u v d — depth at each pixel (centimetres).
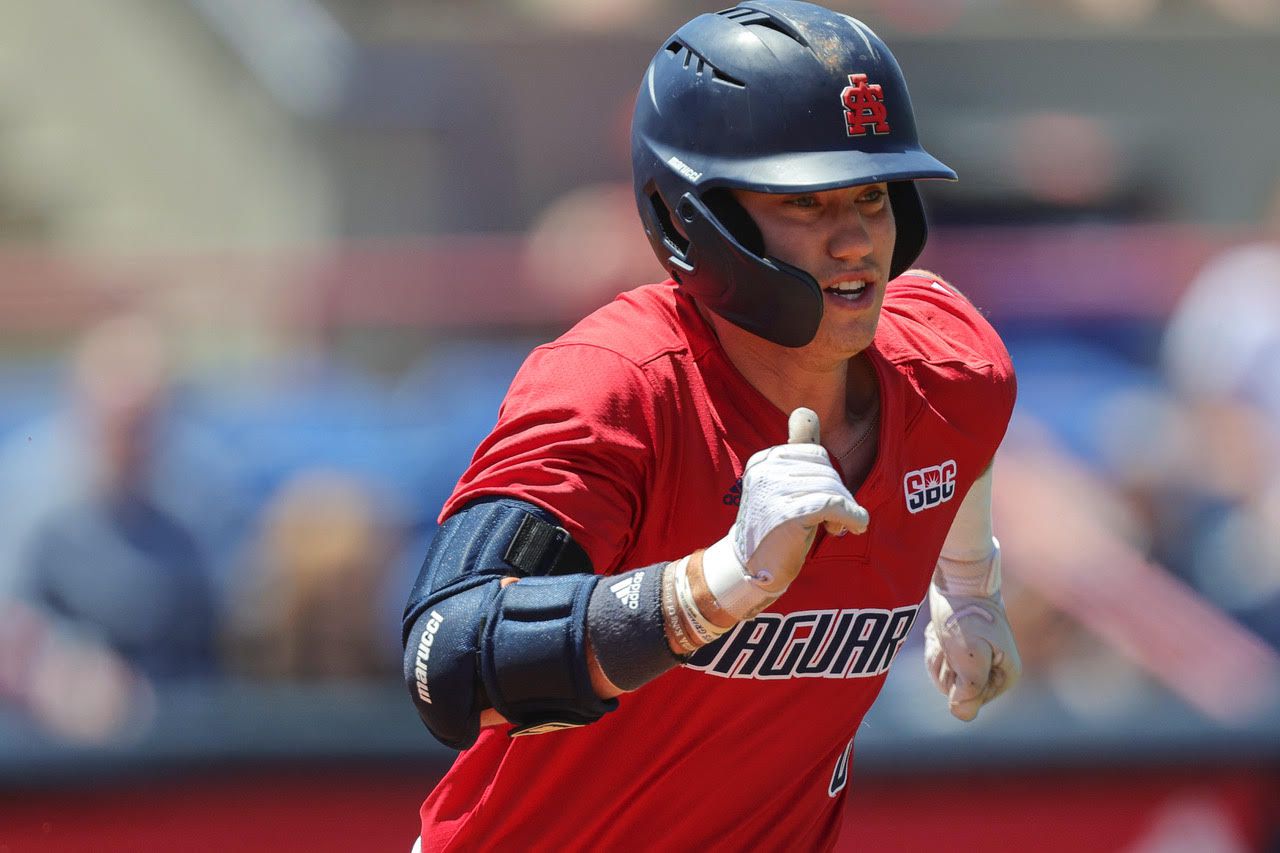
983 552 982
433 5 2881
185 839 1520
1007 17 2836
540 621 689
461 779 859
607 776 827
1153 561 1900
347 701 1612
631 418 755
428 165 2850
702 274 779
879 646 846
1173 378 2048
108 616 1770
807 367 791
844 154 763
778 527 657
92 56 3033
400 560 1800
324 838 1521
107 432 1823
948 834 1534
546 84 2802
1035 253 2116
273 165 2923
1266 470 1912
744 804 856
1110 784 1540
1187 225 2772
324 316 2033
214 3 2947
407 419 1936
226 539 1830
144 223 2947
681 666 791
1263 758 1538
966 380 866
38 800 1514
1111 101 2861
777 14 797
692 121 784
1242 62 2844
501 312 2053
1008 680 1005
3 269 2027
